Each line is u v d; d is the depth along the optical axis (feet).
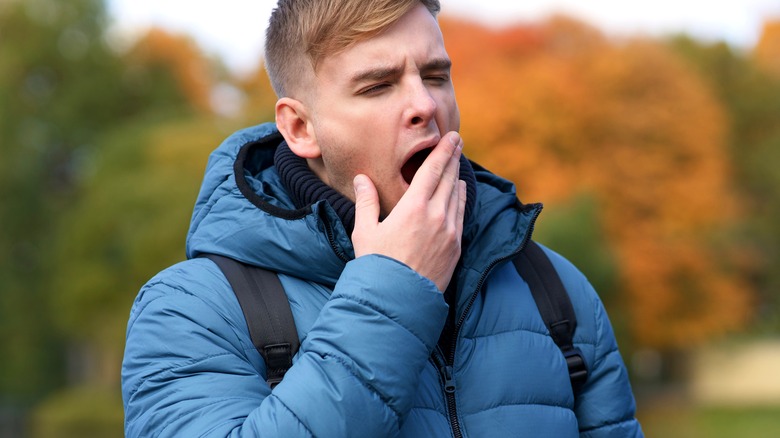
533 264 5.86
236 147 6.07
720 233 94.79
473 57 92.79
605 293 72.79
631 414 5.89
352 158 5.27
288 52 5.47
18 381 102.37
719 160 91.09
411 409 5.02
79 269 89.30
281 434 4.52
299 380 4.65
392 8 5.15
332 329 4.73
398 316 4.74
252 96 110.93
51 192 112.47
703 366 109.70
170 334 5.08
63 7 112.06
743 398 107.86
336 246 5.15
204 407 4.84
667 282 87.40
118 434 88.63
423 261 4.92
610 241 84.07
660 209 86.48
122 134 94.43
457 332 5.31
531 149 80.18
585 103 83.87
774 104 122.01
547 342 5.53
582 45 94.43
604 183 83.35
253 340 5.10
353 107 5.21
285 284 5.27
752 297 112.98
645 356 114.21
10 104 106.01
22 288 103.71
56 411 94.89
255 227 5.30
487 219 5.56
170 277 5.34
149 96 115.96
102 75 112.57
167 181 85.15
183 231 82.99
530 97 80.84
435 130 5.20
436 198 5.04
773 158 116.47
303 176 5.53
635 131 85.81
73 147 111.65
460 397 5.22
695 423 87.40
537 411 5.28
